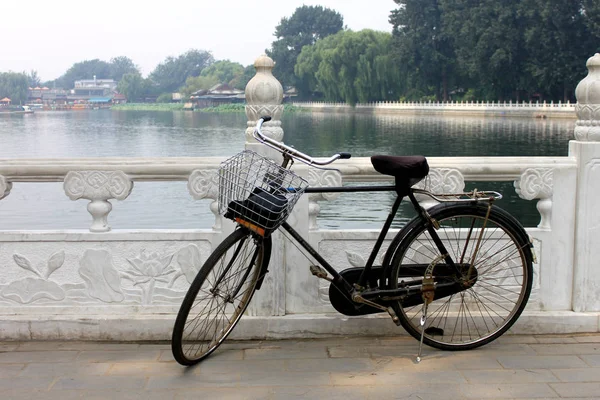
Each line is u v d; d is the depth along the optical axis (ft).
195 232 10.37
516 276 10.63
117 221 45.93
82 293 10.51
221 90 463.01
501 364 9.54
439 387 8.79
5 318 10.37
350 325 10.57
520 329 10.72
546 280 10.73
